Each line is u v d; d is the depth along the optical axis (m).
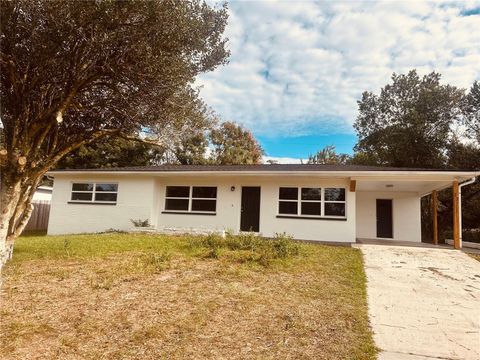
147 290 5.60
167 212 14.84
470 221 23.44
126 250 9.12
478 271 7.84
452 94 23.83
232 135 36.56
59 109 4.48
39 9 3.92
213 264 7.55
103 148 27.33
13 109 4.62
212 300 5.19
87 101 5.45
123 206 14.93
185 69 5.19
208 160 33.12
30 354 3.39
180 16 4.55
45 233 16.45
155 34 4.46
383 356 3.66
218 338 3.90
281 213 13.41
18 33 4.13
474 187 21.92
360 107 29.00
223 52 5.81
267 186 13.73
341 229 12.56
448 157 24.09
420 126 23.72
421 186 14.01
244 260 7.98
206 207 14.52
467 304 5.57
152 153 30.11
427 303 5.58
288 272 7.09
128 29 4.25
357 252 9.89
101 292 5.43
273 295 5.56
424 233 24.02
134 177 14.99
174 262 7.69
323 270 7.42
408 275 7.39
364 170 12.14
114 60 4.55
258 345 3.75
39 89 4.70
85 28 4.09
